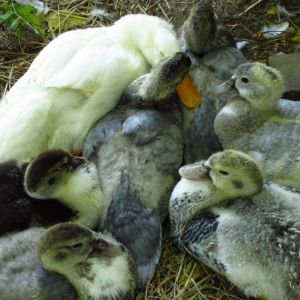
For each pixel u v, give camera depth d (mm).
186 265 731
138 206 711
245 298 693
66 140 770
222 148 796
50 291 627
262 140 751
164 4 1027
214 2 1027
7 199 704
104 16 1020
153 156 737
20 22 973
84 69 760
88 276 653
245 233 666
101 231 718
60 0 1038
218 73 809
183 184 731
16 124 735
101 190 726
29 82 779
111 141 750
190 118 786
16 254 648
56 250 628
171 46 807
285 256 638
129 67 787
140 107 772
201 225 704
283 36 995
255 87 746
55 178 697
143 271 697
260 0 1030
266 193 696
